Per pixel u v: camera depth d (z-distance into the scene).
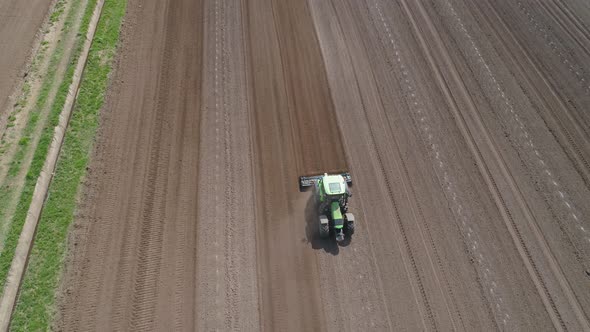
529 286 15.34
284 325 14.30
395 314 14.62
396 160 18.73
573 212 17.30
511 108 20.75
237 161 18.50
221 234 16.39
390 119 20.14
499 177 18.31
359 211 17.16
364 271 15.59
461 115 20.41
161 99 20.44
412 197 17.61
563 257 16.08
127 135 19.03
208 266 15.57
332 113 20.28
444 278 15.48
